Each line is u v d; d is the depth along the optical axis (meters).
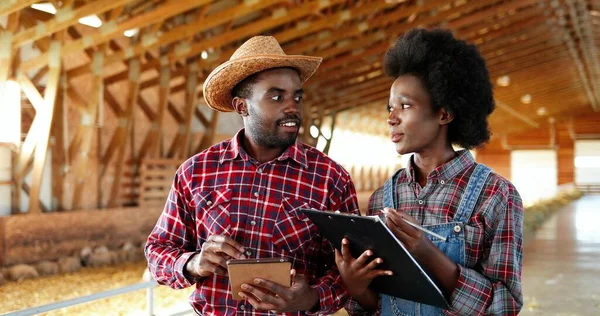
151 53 8.46
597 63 18.44
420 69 1.47
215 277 1.57
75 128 7.77
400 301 1.49
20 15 6.46
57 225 7.08
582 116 26.27
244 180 1.61
